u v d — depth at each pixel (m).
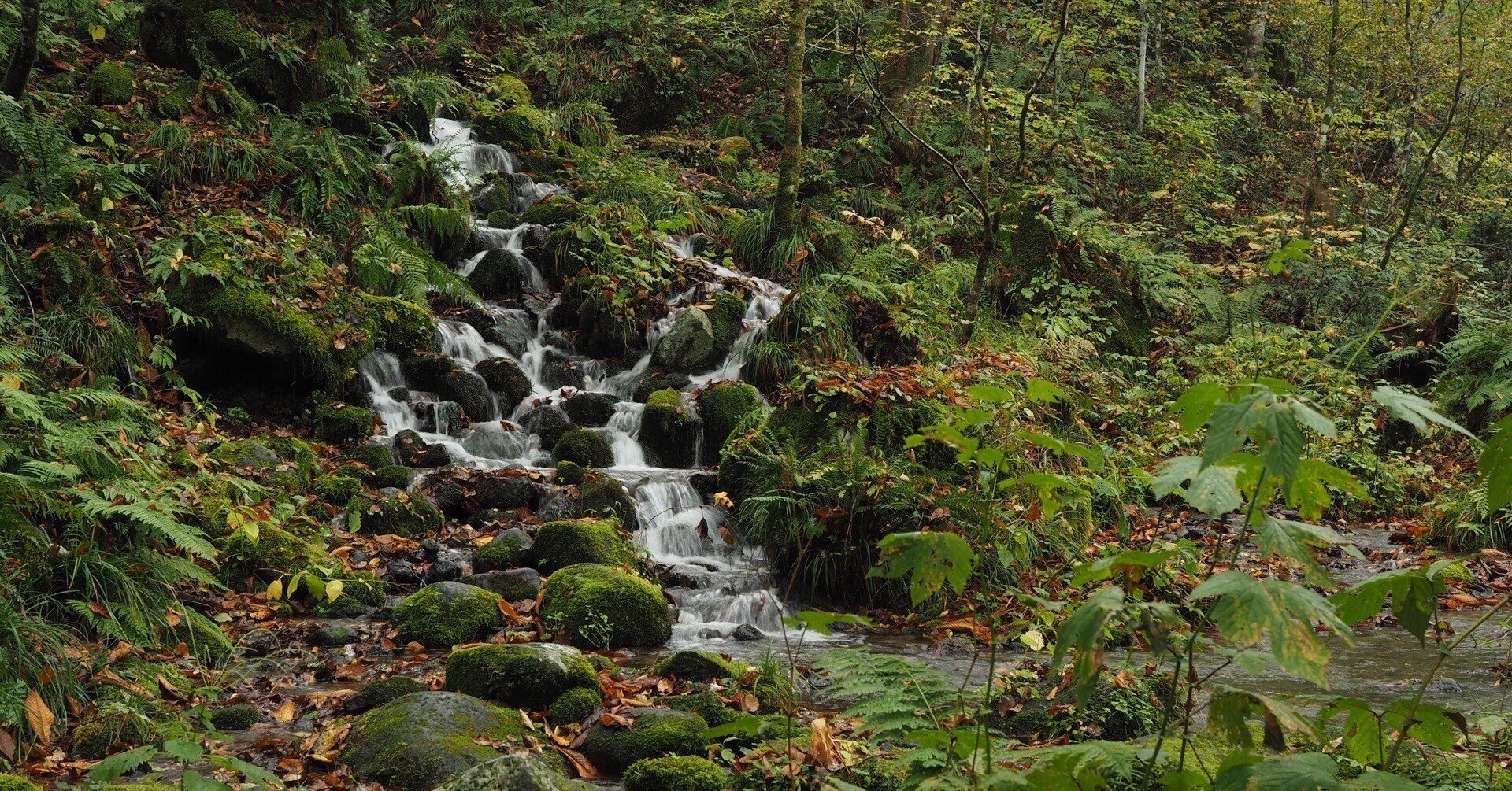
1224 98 19.67
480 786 3.13
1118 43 19.12
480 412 8.94
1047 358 10.01
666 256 11.04
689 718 4.22
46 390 6.49
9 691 3.98
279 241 9.27
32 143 8.16
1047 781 2.11
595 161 13.39
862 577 6.85
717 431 8.72
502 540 6.76
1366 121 16.91
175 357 7.98
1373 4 16.17
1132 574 2.31
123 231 8.53
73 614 4.95
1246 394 1.82
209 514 6.32
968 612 6.32
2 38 9.59
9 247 7.50
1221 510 1.86
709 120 16.77
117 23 11.67
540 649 4.70
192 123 10.27
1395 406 1.66
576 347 10.15
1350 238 13.63
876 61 15.67
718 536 7.45
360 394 8.55
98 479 5.61
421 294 9.66
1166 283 12.81
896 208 14.28
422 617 5.70
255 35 11.23
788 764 3.67
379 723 4.07
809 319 9.67
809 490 7.15
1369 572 7.76
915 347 10.05
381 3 14.06
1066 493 6.90
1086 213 12.59
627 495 7.50
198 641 5.27
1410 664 5.59
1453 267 14.76
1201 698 4.74
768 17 17.61
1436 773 3.42
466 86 15.12
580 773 4.00
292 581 5.56
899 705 2.98
